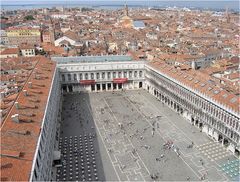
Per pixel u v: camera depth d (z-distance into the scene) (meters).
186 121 153.50
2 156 71.38
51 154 110.44
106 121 154.62
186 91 151.50
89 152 123.69
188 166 112.81
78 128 146.12
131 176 107.25
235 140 118.62
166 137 135.88
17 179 65.56
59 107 167.25
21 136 82.12
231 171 109.12
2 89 138.12
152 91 199.38
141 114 163.62
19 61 195.62
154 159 118.06
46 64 172.50
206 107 135.62
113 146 128.62
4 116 93.62
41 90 120.88
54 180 104.19
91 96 197.75
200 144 128.88
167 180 104.56
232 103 122.31
